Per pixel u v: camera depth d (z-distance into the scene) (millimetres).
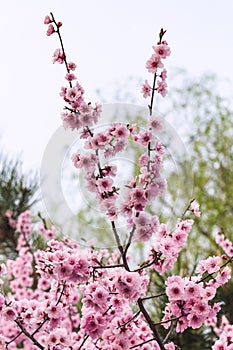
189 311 1495
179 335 2072
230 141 4258
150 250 1541
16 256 2520
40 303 1592
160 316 2057
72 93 1404
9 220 2506
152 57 1444
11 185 2588
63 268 1431
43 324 1547
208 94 4355
